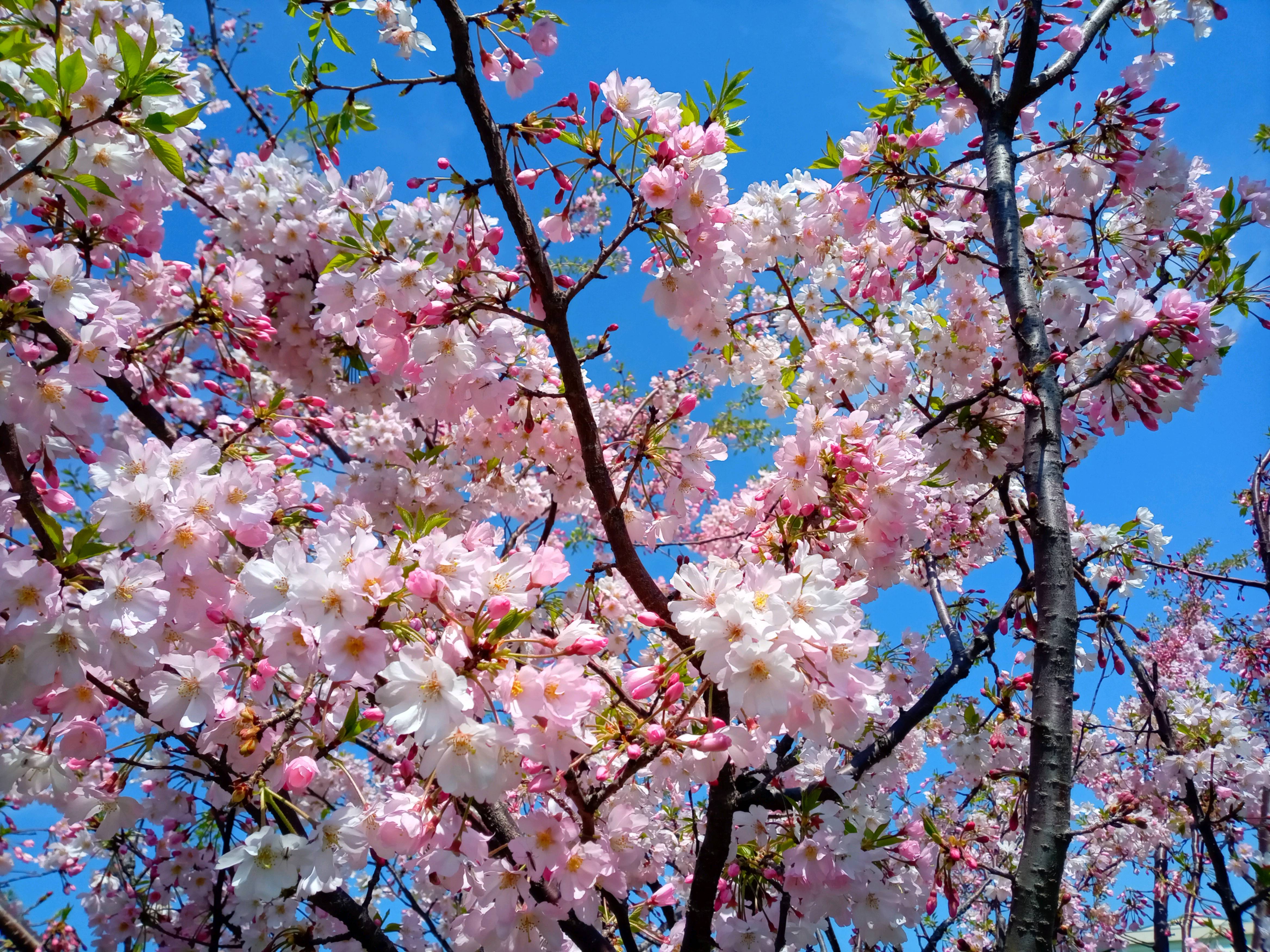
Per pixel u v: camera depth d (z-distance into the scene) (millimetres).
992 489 4633
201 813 4184
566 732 2174
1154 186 3879
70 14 3172
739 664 2057
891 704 4785
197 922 4340
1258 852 4926
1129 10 4375
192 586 2375
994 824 5133
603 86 2637
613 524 2787
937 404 4539
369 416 5133
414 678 1900
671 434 3521
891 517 3059
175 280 3719
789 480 3100
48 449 3236
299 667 2152
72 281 2602
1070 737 2629
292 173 4746
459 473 4746
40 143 2645
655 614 2584
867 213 3844
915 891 3002
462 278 2764
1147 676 4270
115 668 2199
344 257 2906
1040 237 4359
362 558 2006
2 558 2041
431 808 2109
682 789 3184
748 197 4375
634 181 2762
